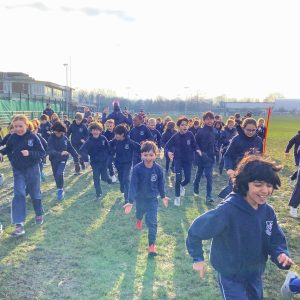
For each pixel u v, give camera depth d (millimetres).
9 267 5094
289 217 7801
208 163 8781
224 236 2785
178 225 7047
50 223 6969
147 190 5582
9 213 7648
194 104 99250
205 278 4867
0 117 30984
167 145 8430
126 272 4992
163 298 4344
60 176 8656
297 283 3986
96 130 8484
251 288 2885
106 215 7586
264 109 88938
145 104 100375
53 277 4820
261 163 2656
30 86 62844
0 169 13156
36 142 6273
